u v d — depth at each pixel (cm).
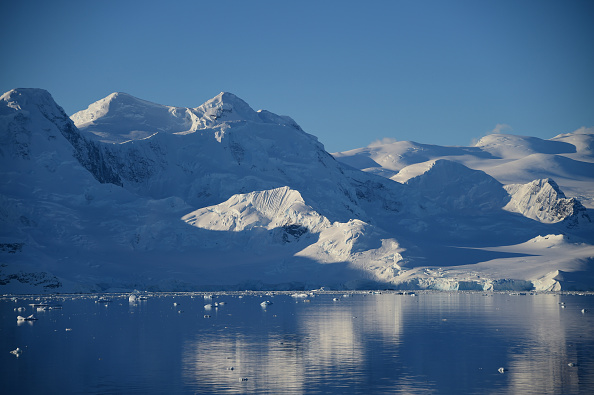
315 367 11475
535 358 12119
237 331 16212
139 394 9750
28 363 11944
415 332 15700
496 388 9931
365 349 13238
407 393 9706
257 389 9988
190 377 10775
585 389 9838
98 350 13312
